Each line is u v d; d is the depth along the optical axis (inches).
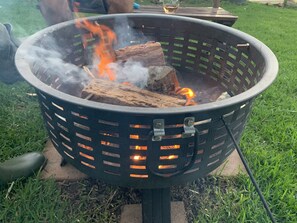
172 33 70.0
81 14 111.0
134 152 38.2
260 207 54.7
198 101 62.1
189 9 120.3
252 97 36.8
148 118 34.3
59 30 57.6
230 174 61.4
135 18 68.9
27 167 58.1
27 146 66.5
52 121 42.9
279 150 70.2
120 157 39.3
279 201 55.8
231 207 54.4
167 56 73.1
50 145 67.7
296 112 83.8
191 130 35.0
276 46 136.6
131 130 36.0
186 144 38.1
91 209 53.6
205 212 53.8
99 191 57.3
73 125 39.2
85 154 41.8
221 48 62.9
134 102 43.9
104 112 34.7
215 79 66.9
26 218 50.3
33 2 165.5
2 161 62.5
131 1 89.0
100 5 92.6
